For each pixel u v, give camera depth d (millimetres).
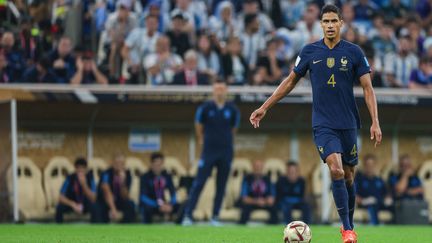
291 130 81812
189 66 75625
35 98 70250
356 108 38188
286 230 36312
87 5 80500
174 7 86000
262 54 80312
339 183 37062
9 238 45812
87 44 79688
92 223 72688
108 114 76438
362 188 78000
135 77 76312
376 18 88500
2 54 73375
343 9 87438
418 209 77062
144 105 75500
